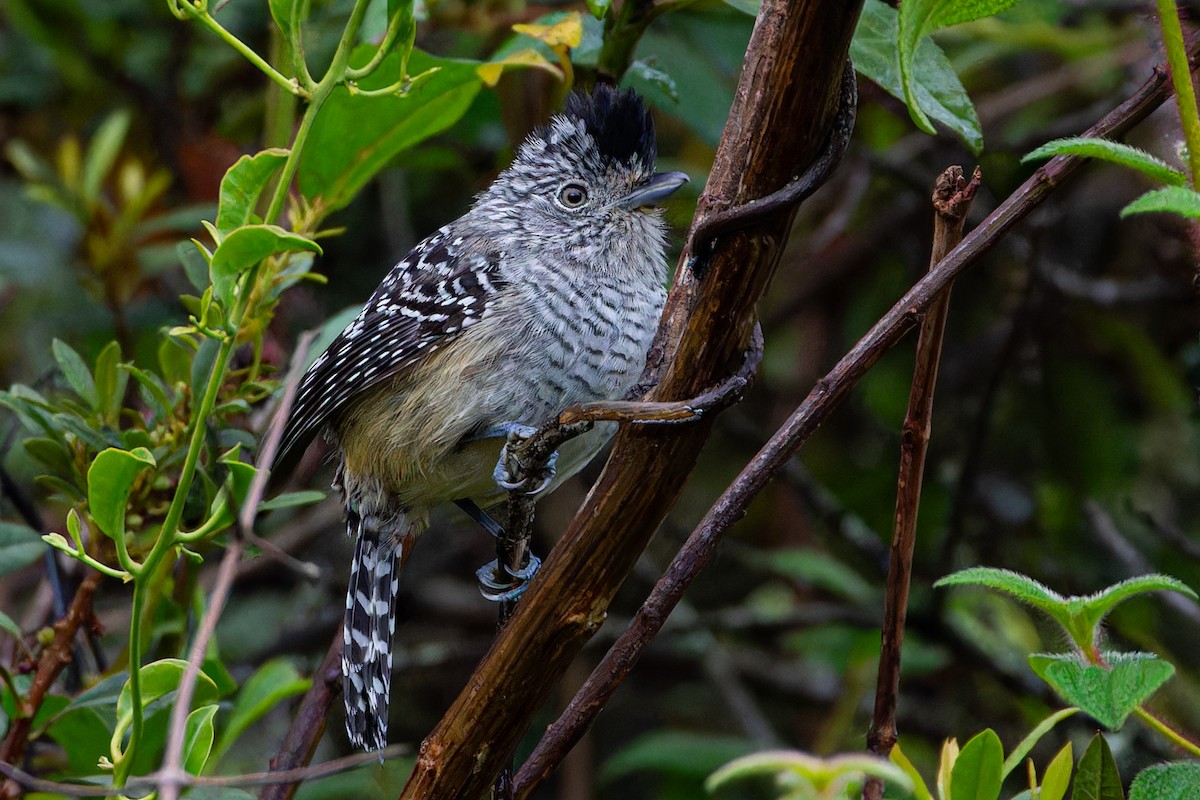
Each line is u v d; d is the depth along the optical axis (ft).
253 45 38.68
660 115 42.09
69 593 27.68
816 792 12.52
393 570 27.55
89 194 32.58
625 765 36.73
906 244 42.98
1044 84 39.17
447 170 40.81
